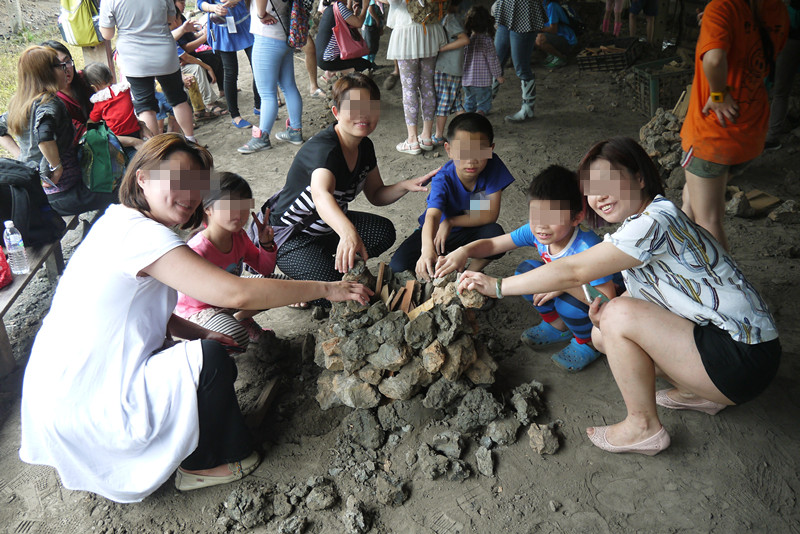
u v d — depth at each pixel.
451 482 2.80
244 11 7.04
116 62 7.09
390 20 6.08
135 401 2.54
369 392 3.03
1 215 4.04
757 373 2.49
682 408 3.02
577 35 9.49
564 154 6.27
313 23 9.26
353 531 2.60
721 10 3.52
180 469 2.84
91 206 4.81
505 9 6.61
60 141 4.54
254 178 6.22
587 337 3.30
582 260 2.52
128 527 2.71
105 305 2.47
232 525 2.70
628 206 2.54
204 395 2.61
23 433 2.64
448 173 3.68
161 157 2.42
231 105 7.45
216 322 3.27
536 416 3.04
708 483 2.69
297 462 2.95
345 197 3.69
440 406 3.00
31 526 2.73
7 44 11.07
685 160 3.91
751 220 4.82
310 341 3.55
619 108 7.36
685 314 2.56
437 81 6.34
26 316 4.29
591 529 2.55
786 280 3.96
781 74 5.62
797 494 2.61
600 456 2.85
